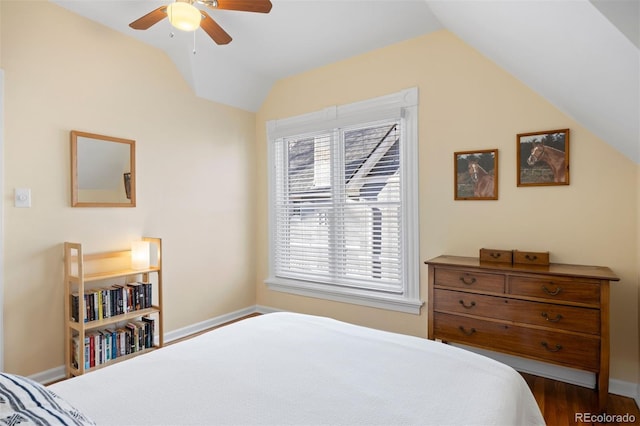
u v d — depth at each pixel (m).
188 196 3.20
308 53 3.07
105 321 2.41
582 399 2.06
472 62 2.57
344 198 3.22
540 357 2.01
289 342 1.50
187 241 3.19
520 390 1.18
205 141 3.34
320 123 3.30
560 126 2.25
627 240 2.08
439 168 2.71
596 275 1.85
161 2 2.31
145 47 2.87
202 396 1.06
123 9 2.39
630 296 2.08
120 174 2.69
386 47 2.95
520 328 2.07
